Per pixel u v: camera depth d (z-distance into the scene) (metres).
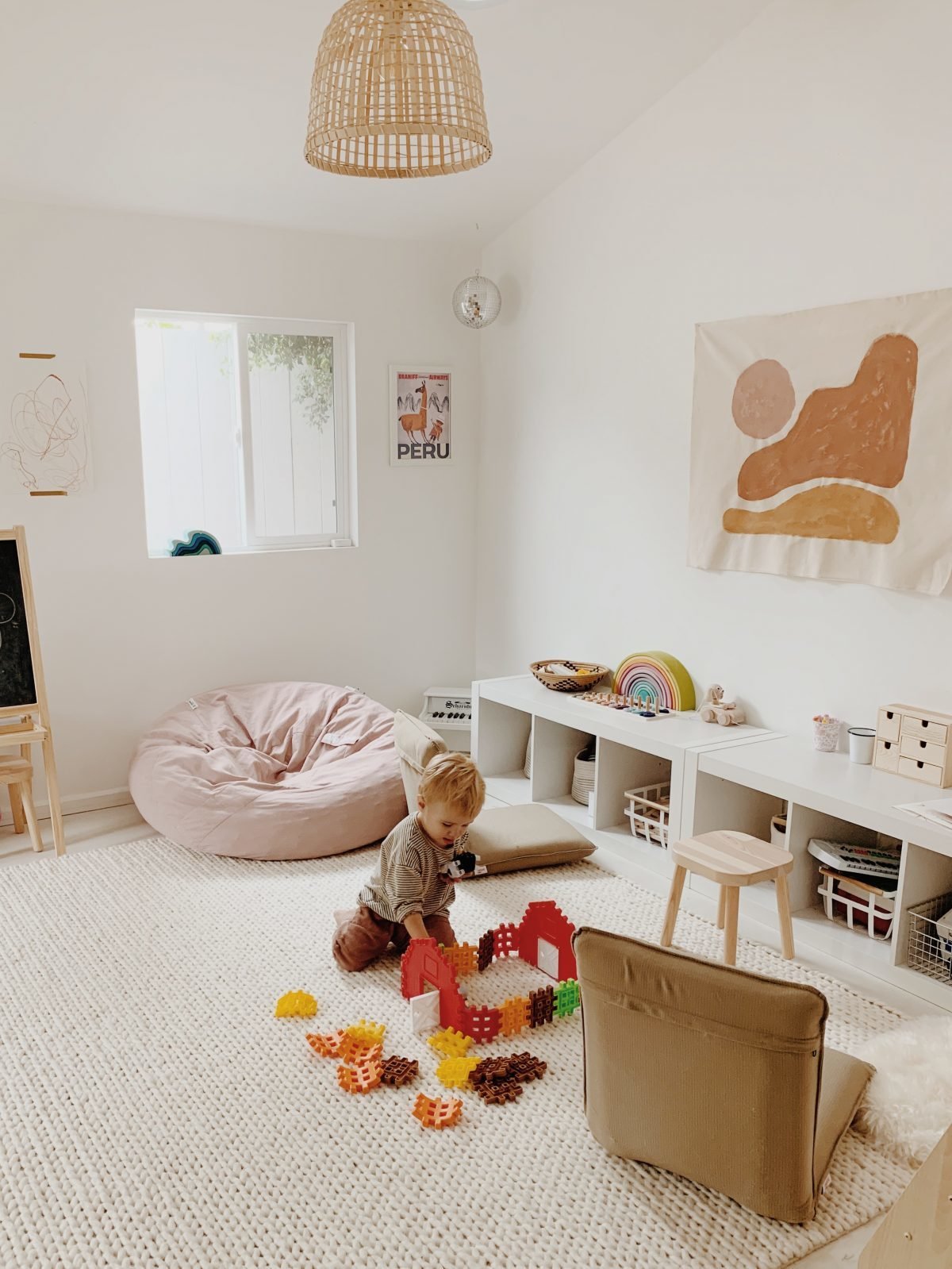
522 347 4.19
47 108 2.96
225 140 3.25
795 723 3.14
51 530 3.62
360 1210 1.75
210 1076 2.14
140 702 3.90
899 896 2.42
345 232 4.04
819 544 2.99
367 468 4.29
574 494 3.98
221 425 4.11
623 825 3.40
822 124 2.87
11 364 3.46
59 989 2.47
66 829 3.59
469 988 2.48
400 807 3.38
